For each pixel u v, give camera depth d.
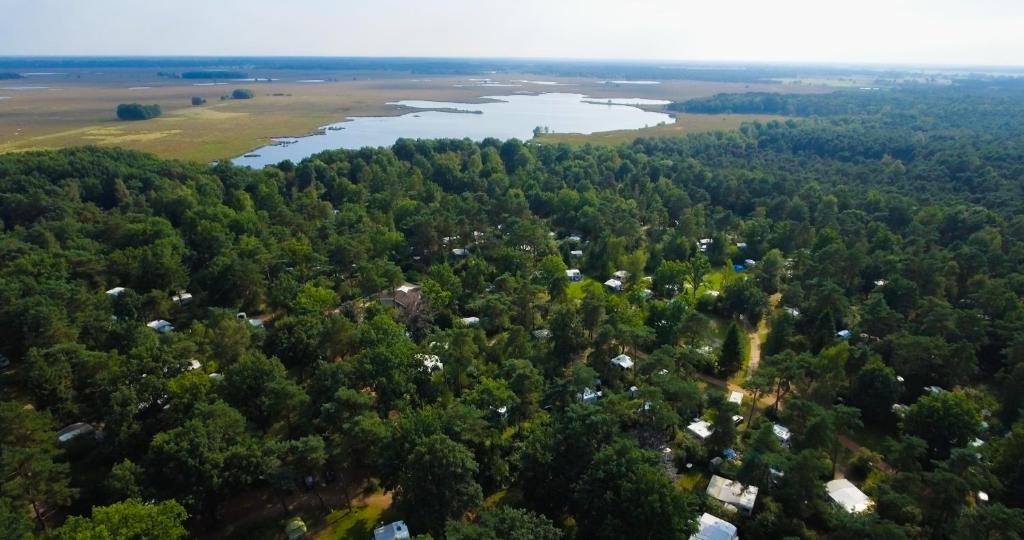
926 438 71.81
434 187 176.62
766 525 60.34
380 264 116.12
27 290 95.00
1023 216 133.12
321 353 87.88
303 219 146.88
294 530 61.66
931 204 155.88
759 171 198.12
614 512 57.09
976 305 102.50
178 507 55.03
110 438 68.69
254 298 112.44
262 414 75.38
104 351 85.81
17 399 82.62
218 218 138.75
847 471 72.19
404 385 76.94
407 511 60.78
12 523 52.53
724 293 114.88
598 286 106.12
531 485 64.62
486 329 102.00
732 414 73.12
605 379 86.50
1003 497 64.31
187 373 75.81
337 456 67.12
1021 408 76.88
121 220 133.88
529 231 133.88
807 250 131.38
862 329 95.25
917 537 58.31
